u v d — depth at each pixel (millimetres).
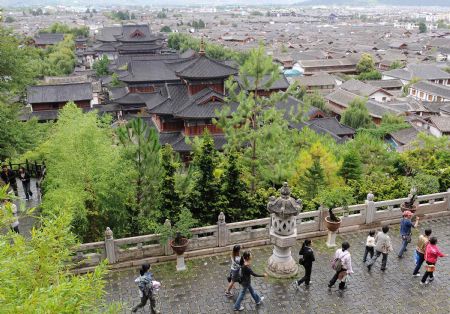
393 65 142500
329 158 24250
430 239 15344
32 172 26812
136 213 18469
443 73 123125
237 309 14242
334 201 19109
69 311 7152
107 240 16438
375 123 86000
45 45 146375
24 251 7527
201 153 19234
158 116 43312
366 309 14406
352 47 190250
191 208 18562
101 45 143250
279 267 16109
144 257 17094
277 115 22844
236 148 24734
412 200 20016
